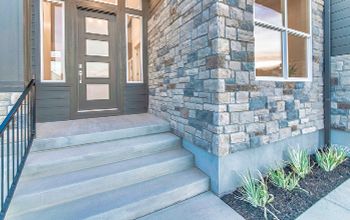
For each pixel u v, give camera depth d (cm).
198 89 258
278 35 293
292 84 300
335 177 265
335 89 348
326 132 350
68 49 379
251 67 248
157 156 267
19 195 177
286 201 214
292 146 302
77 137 261
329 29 347
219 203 215
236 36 234
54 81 370
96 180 206
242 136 242
